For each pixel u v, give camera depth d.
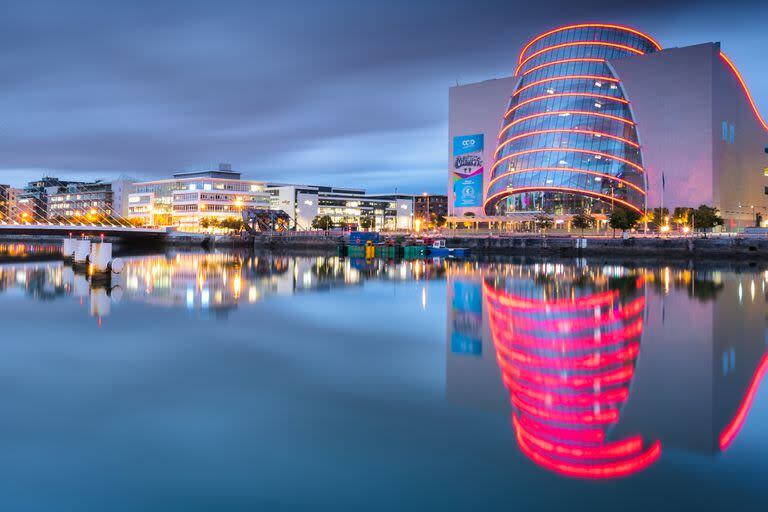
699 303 41.66
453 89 166.75
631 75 139.75
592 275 68.62
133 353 25.77
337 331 31.30
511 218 143.75
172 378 21.62
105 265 61.75
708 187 132.50
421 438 15.73
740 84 148.12
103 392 19.89
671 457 14.43
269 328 32.28
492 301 44.03
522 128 144.12
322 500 12.51
